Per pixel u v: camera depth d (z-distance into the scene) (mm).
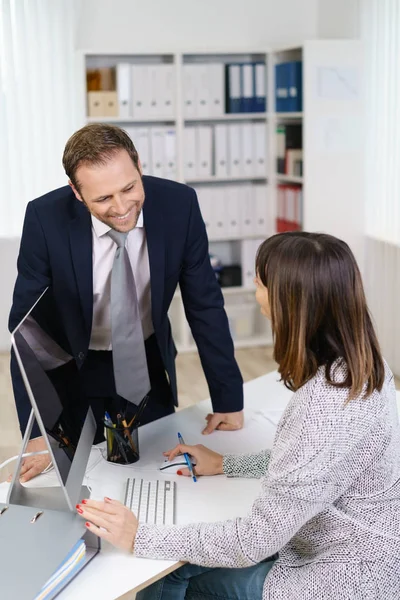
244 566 1550
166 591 1821
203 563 1565
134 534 1598
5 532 1554
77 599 1455
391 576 1516
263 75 5238
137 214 1779
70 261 2010
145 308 2188
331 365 1487
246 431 2182
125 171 1693
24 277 2070
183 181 5215
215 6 5398
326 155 4945
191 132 5168
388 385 1580
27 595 1374
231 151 5270
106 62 5238
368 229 5090
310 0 5559
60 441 1599
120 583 1505
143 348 2078
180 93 5074
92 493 1835
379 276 4934
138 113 5078
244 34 5484
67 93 5086
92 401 2244
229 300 5555
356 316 1483
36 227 2021
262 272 1537
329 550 1564
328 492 1502
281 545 1521
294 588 1544
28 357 1554
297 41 5578
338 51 4836
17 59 4980
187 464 1949
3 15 4871
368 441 1510
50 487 1707
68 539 1523
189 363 5047
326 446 1463
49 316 1860
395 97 4621
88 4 5156
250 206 5379
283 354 1524
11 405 4320
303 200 4992
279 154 5289
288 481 1477
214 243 5660
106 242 2025
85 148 1681
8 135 5055
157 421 2262
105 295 2098
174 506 1786
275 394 2438
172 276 2111
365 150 5039
